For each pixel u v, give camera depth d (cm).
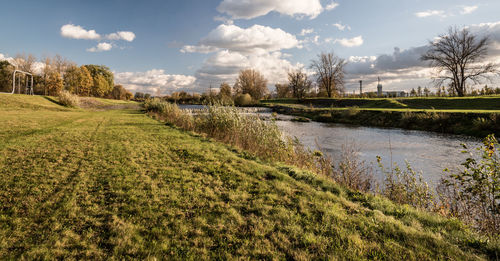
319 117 3138
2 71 6372
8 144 882
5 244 303
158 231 342
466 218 444
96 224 357
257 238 332
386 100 3938
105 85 8456
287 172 650
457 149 1307
